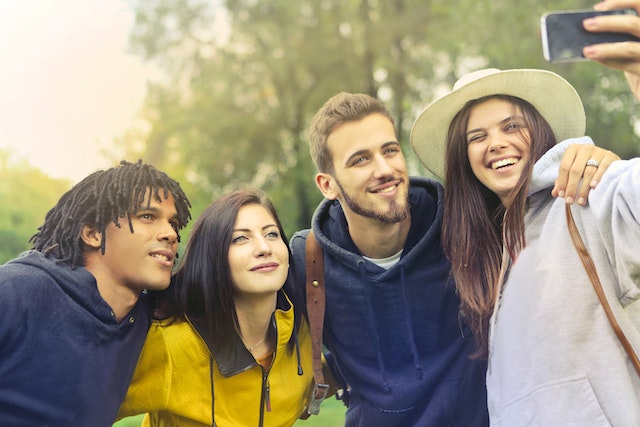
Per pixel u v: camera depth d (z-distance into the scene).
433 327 3.00
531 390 2.29
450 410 2.97
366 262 3.03
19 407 2.37
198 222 2.84
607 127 16.73
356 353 3.10
